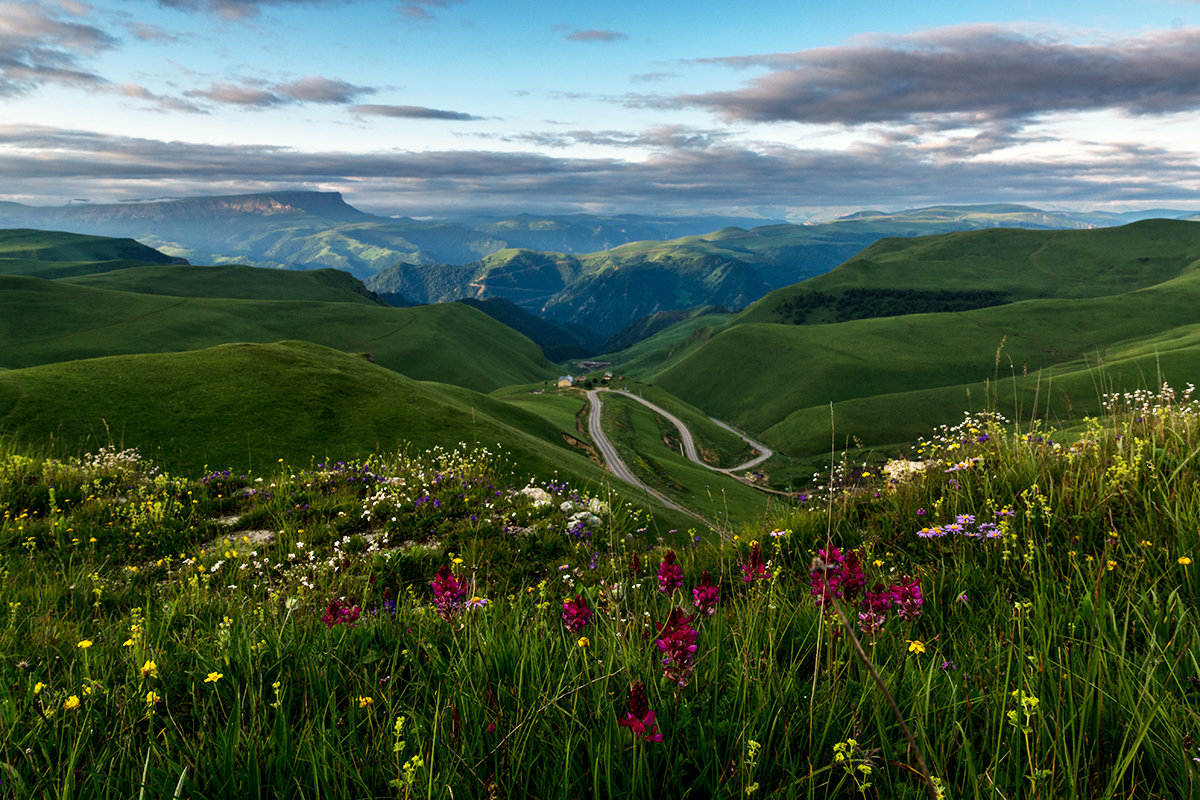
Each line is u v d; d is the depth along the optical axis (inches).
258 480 502.9
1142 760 82.7
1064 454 202.7
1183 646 97.2
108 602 243.6
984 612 126.8
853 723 90.1
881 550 186.7
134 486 494.9
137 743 105.3
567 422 6181.1
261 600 229.8
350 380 2773.1
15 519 409.7
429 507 406.6
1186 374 5565.9
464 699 102.9
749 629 119.1
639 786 83.7
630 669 107.0
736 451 7160.4
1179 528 129.0
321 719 100.0
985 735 89.4
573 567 285.7
